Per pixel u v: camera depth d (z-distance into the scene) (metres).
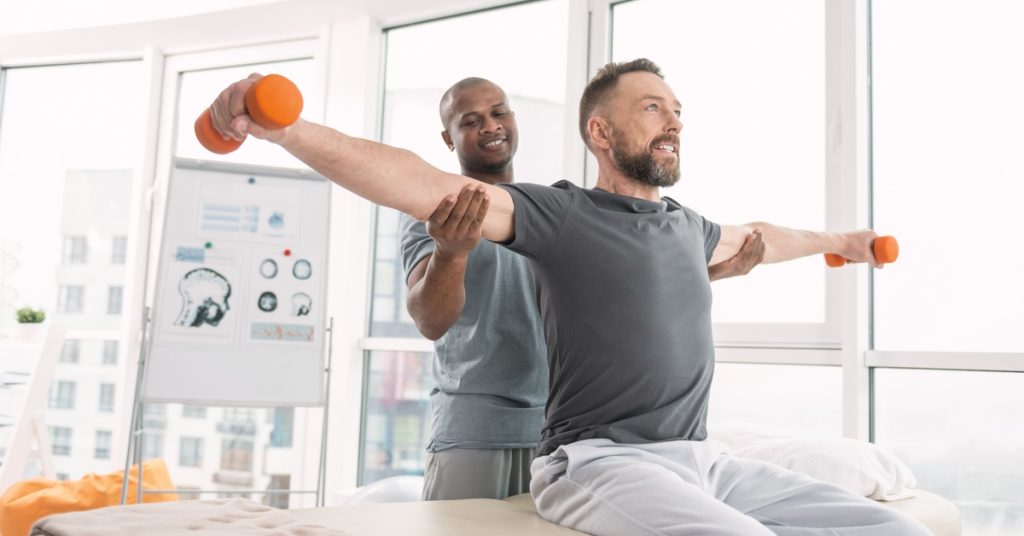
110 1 3.66
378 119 3.51
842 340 2.45
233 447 3.56
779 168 2.68
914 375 2.40
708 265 1.89
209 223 2.73
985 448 2.29
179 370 2.58
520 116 3.22
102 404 3.72
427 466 1.88
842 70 2.51
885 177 2.51
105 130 3.91
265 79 1.00
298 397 2.65
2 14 3.79
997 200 2.33
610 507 1.31
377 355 3.43
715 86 2.82
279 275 2.74
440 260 1.48
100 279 3.82
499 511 1.52
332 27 3.54
